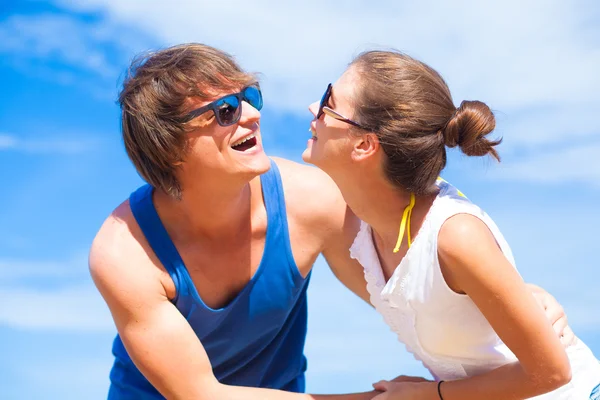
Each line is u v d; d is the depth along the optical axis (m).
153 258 4.67
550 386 4.03
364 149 4.30
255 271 4.88
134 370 5.34
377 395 4.52
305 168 5.25
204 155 4.52
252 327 5.00
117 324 4.59
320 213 5.00
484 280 3.93
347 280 5.33
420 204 4.34
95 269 4.59
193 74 4.48
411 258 4.20
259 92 4.73
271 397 4.50
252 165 4.57
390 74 4.28
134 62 4.74
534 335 3.95
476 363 4.42
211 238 4.80
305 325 5.45
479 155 4.31
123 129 4.72
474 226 4.02
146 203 4.80
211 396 4.47
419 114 4.20
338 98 4.39
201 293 4.80
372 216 4.47
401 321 4.54
